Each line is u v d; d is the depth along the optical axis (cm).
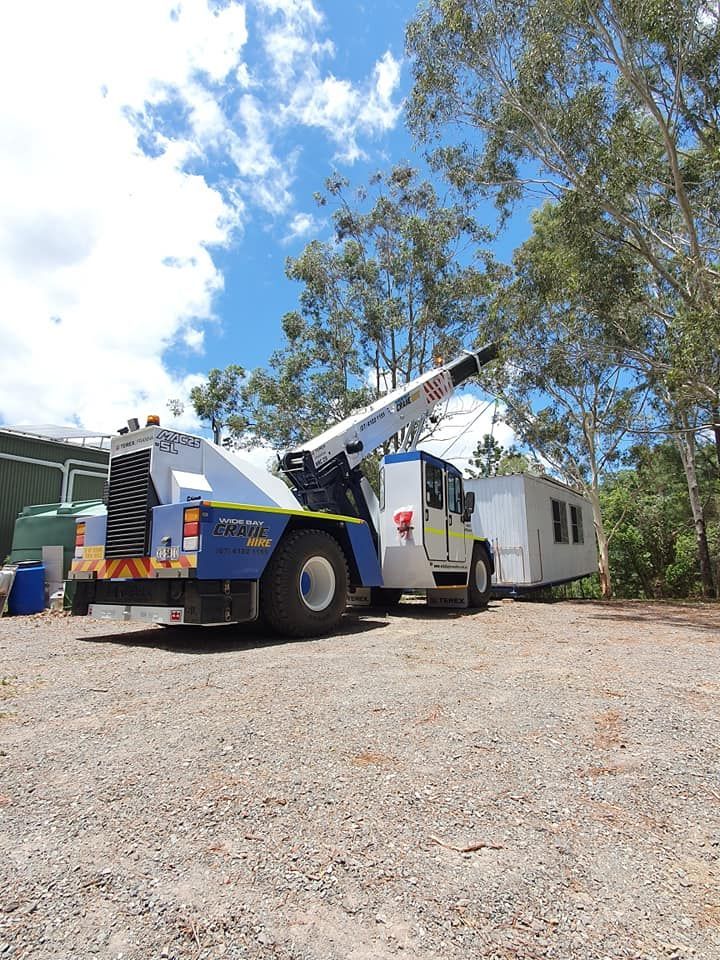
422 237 1828
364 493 872
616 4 945
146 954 147
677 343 1055
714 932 160
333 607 675
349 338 1927
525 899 171
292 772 257
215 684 405
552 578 1580
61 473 1435
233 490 648
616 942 155
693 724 332
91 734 305
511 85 1145
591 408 1989
